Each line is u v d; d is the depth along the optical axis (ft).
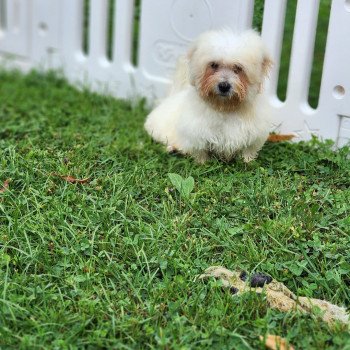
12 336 2.69
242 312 2.87
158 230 3.34
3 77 6.17
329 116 4.32
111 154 4.16
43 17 5.93
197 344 2.70
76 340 2.70
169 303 2.89
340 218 3.53
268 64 4.00
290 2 5.02
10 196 3.59
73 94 5.57
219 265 3.19
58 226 3.37
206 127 4.05
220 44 3.82
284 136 4.44
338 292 3.02
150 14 5.05
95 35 5.54
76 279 3.02
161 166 4.06
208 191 3.71
